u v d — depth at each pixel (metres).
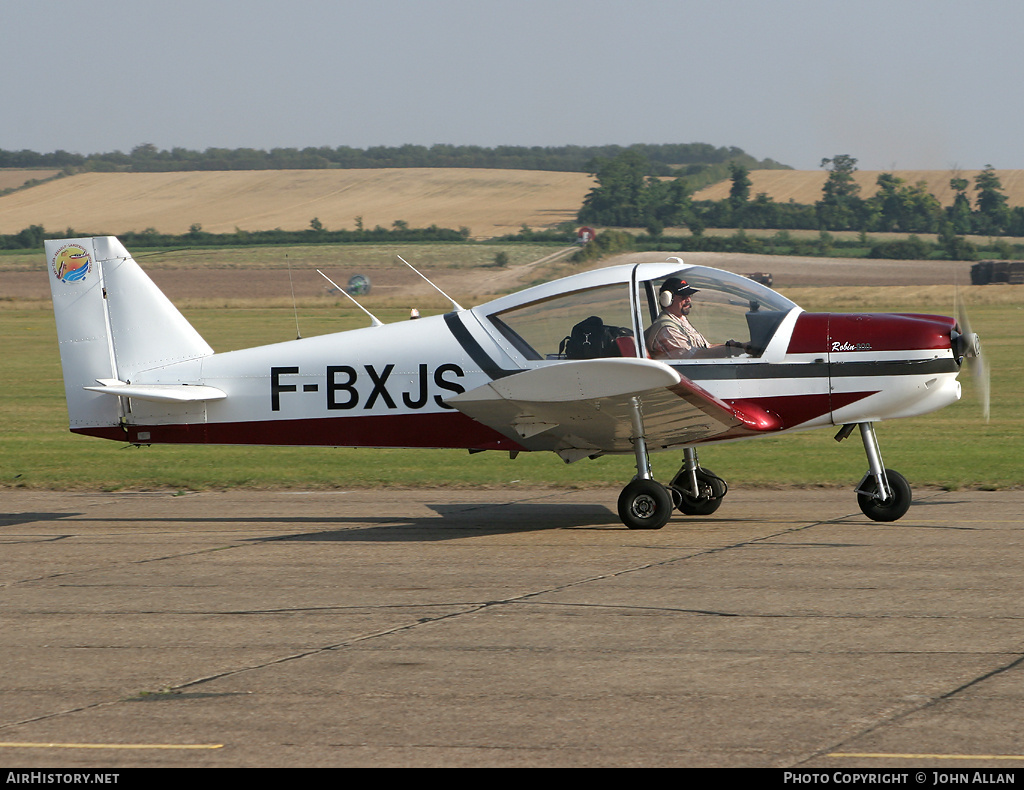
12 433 51.09
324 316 139.25
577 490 33.97
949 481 32.84
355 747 12.95
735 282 26.83
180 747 13.06
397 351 27.83
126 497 34.44
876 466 26.59
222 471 39.69
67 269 29.14
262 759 12.66
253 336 102.75
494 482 35.53
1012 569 21.08
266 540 26.39
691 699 14.20
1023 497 30.05
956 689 14.31
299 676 15.52
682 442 27.06
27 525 29.23
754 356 26.11
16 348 102.44
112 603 20.06
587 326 26.59
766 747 12.63
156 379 28.97
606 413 24.47
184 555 24.62
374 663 16.03
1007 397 58.28
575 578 21.19
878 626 17.30
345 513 30.53
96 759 12.77
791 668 15.31
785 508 29.20
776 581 20.47
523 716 13.77
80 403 29.27
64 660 16.53
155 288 29.06
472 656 16.23
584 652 16.31
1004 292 171.50
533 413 24.72
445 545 25.09
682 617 18.09
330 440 28.36
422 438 27.88
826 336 26.09
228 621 18.64
